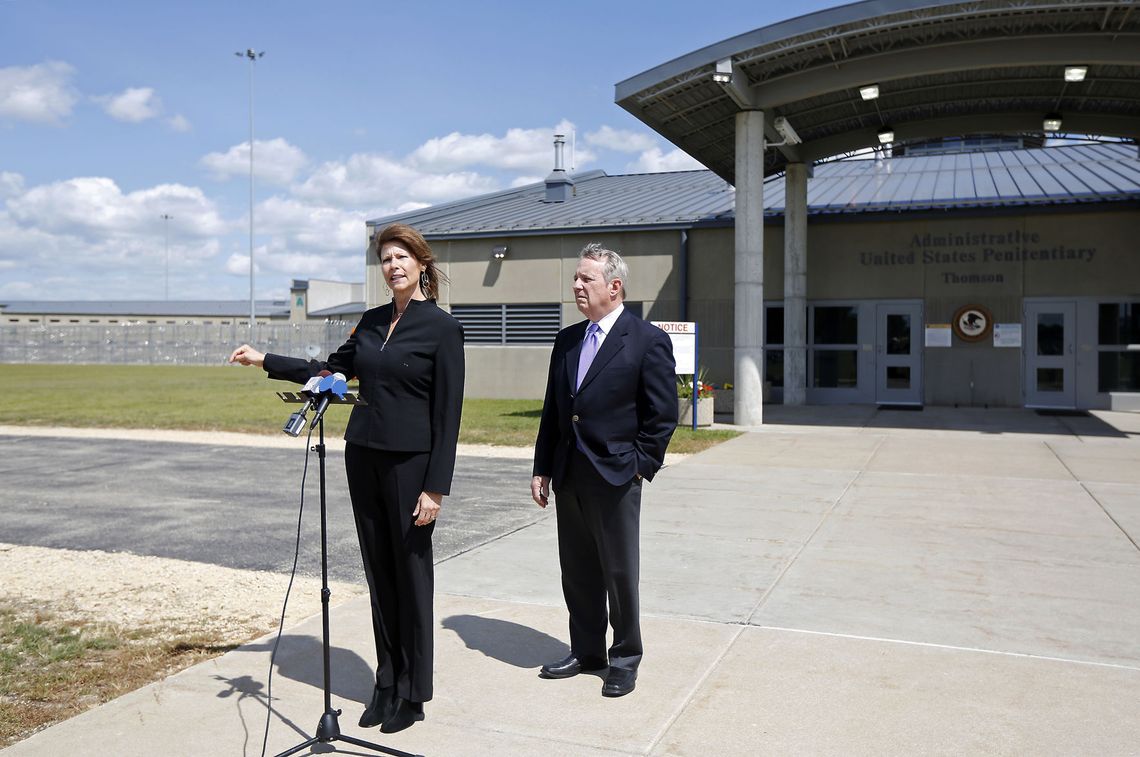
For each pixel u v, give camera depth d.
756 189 16.25
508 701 4.00
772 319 21.84
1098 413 18.81
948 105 18.48
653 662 4.46
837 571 6.21
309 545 7.26
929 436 14.47
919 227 20.78
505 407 20.91
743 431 15.29
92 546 7.21
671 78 15.17
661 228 22.17
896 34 14.34
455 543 7.25
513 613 5.32
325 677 3.58
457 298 24.19
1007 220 20.14
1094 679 4.22
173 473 11.17
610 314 4.15
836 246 21.38
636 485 4.12
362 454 3.78
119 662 4.59
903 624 5.05
